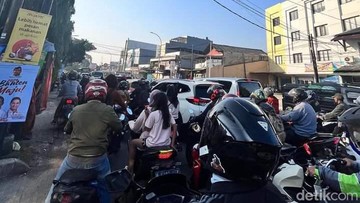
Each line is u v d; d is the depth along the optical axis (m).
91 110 2.72
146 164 3.20
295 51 31.11
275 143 1.31
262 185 1.28
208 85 6.88
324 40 27.36
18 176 4.12
